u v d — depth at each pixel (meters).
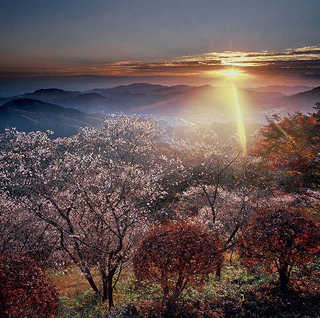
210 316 10.63
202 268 11.31
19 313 9.99
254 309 10.76
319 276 12.83
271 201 17.09
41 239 22.92
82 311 15.73
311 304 10.46
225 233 20.19
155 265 11.29
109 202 15.99
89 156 18.75
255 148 16.83
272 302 11.06
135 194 17.02
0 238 20.39
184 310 11.26
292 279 12.80
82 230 17.62
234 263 18.92
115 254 15.67
